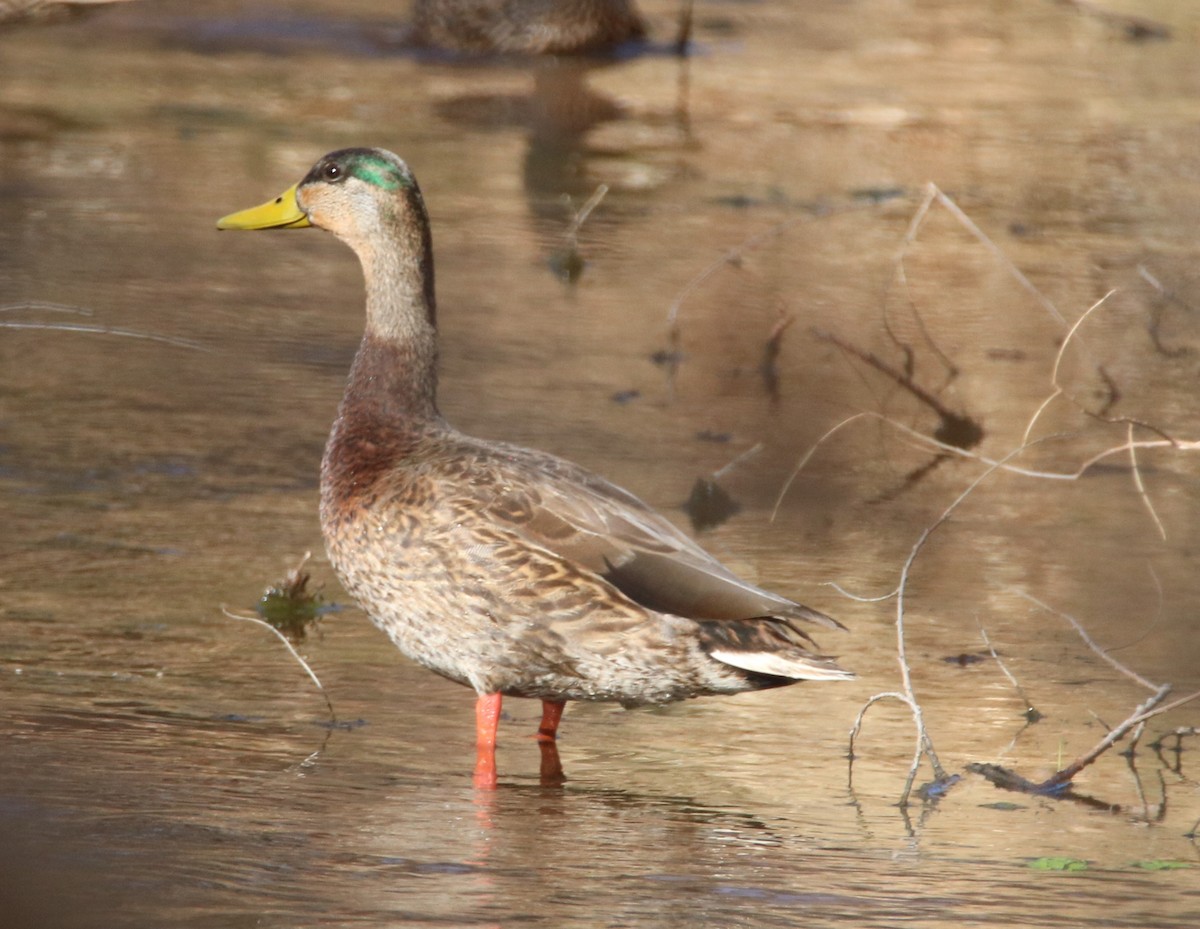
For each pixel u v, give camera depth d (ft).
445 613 32.81
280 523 44.19
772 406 55.88
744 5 135.23
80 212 73.26
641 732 33.68
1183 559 43.86
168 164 82.12
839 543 44.55
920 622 39.27
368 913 24.22
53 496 44.96
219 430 51.01
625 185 82.84
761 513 46.68
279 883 25.16
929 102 104.27
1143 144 95.45
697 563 32.42
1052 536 45.47
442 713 34.14
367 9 128.06
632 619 31.91
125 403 52.80
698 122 97.19
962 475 50.52
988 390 58.03
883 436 53.52
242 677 34.83
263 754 30.99
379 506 33.47
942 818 29.40
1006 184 85.92
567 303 65.36
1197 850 28.12
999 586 41.73
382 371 36.35
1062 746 32.94
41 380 54.29
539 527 32.58
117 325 59.62
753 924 24.44
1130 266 72.49
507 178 82.89
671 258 71.56
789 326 63.52
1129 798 30.53
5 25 40.37
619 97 102.68
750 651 31.73
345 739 32.14
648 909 24.93
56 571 39.88
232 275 66.95
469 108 97.96
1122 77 113.80
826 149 91.97
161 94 97.30
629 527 32.86
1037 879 26.63
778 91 106.01
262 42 114.42
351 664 36.17
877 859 27.37
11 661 34.60
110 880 24.81
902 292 68.23
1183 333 64.59
